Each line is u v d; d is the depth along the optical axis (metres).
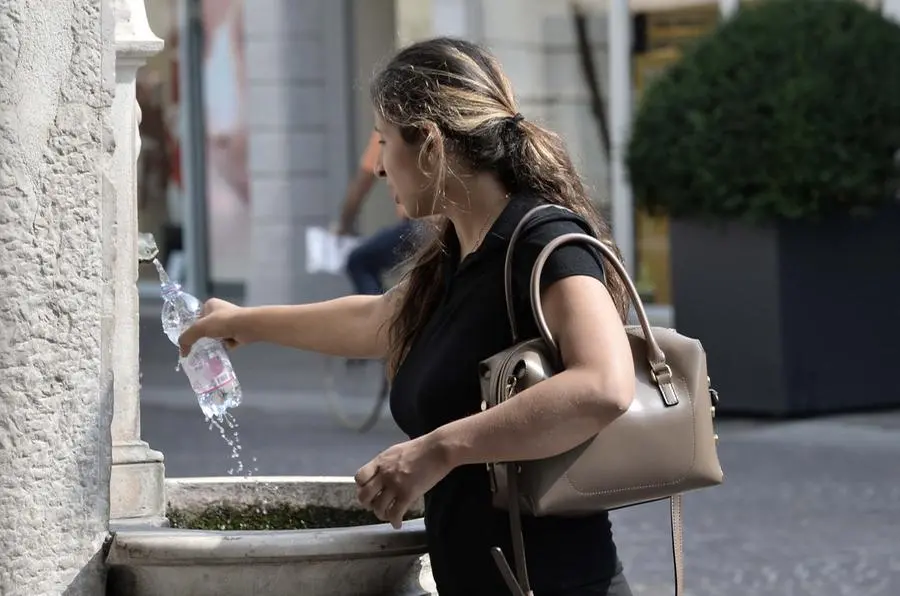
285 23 35.72
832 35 21.34
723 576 13.62
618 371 5.60
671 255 22.12
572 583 5.97
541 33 32.69
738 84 21.25
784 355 21.34
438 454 5.64
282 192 36.03
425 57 6.30
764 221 20.92
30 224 5.98
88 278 6.29
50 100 6.06
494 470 5.81
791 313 21.30
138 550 6.35
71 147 6.18
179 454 20.23
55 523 6.22
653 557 14.31
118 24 7.99
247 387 27.12
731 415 22.02
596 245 5.90
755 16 21.94
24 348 6.00
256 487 8.12
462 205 6.25
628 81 31.78
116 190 7.95
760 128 20.97
